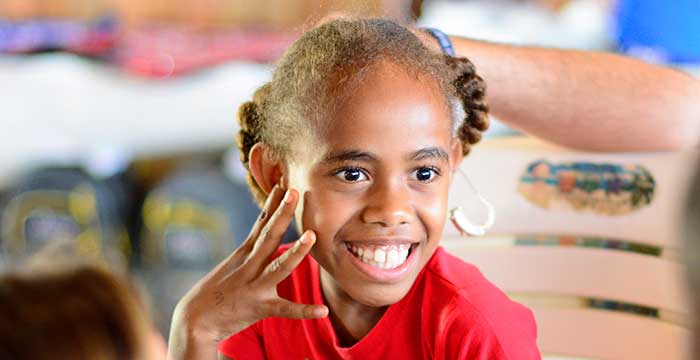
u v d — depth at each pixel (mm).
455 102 1092
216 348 1116
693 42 2900
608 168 1352
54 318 701
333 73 1018
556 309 1396
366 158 1000
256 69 3086
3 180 2598
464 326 1091
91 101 2826
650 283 1339
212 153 2844
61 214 2475
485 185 1384
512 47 1324
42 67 2979
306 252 1021
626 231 1351
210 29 3375
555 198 1373
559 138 1348
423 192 1030
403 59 1024
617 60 1342
